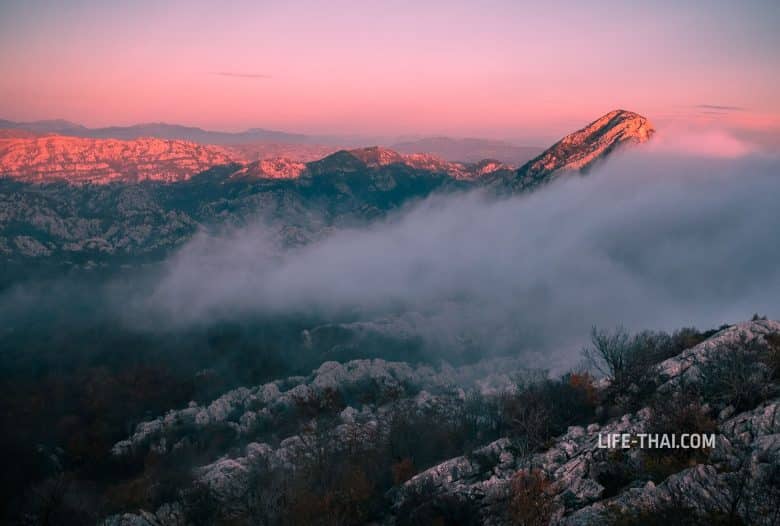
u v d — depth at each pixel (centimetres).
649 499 3412
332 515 4800
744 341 5069
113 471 10494
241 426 11719
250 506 5250
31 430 12581
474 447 5800
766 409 3922
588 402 5475
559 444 4703
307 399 11438
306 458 6456
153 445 11181
